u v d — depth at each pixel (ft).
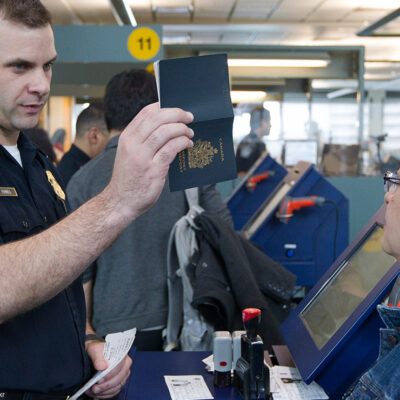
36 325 3.36
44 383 3.33
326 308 4.46
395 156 17.37
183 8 32.30
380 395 3.23
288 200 9.40
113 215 2.76
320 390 4.12
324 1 30.81
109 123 6.09
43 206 3.66
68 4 29.86
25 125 3.31
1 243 3.18
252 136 16.19
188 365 4.74
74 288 3.97
